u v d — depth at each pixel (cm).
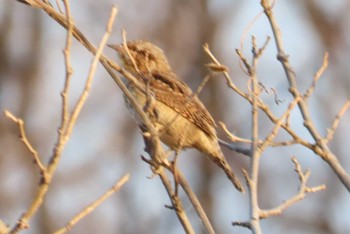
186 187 886
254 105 847
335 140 1734
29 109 2022
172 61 1944
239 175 1747
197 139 1084
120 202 1836
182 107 1007
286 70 898
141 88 897
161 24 1983
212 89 1875
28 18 2102
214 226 1823
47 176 702
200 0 1991
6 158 1916
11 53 2080
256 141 841
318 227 1778
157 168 885
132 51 1090
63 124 706
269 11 916
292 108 868
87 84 715
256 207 803
